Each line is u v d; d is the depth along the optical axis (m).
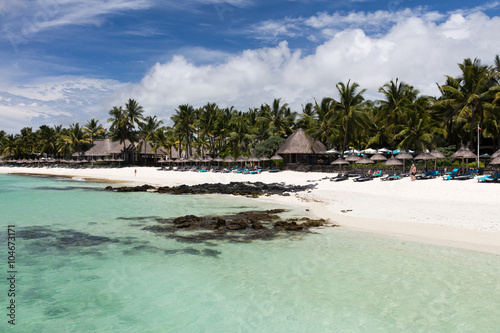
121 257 13.56
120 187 41.25
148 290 10.40
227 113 80.38
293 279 10.91
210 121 72.44
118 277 11.48
